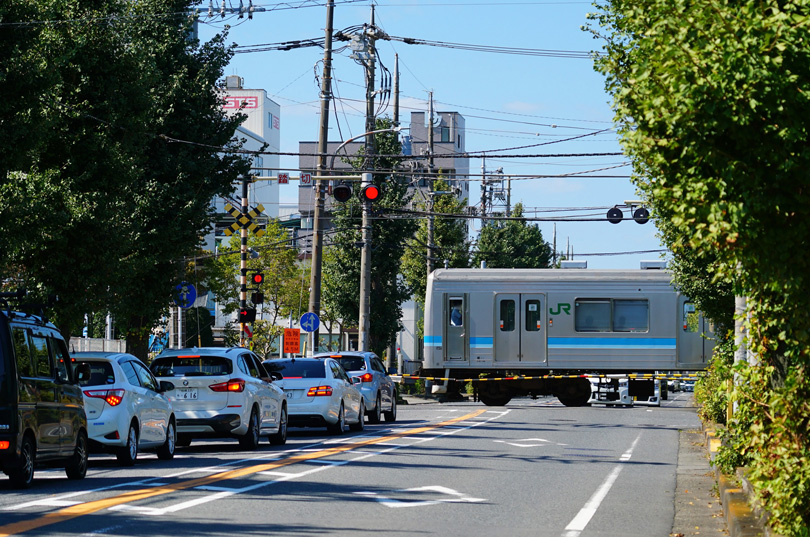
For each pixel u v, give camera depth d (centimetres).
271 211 16362
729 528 1538
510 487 2095
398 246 7588
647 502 1916
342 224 7512
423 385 7650
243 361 3089
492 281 5712
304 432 3972
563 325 5653
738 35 1055
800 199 1103
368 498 1866
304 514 1647
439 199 9325
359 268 7544
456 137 17475
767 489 1227
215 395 2947
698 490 2114
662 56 1098
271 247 9862
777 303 1271
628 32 1358
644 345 5597
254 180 5144
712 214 1137
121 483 2070
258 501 1781
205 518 1571
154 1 4431
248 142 15212
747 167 1109
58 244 3256
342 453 2798
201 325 10006
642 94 1175
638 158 1297
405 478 2208
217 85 4562
